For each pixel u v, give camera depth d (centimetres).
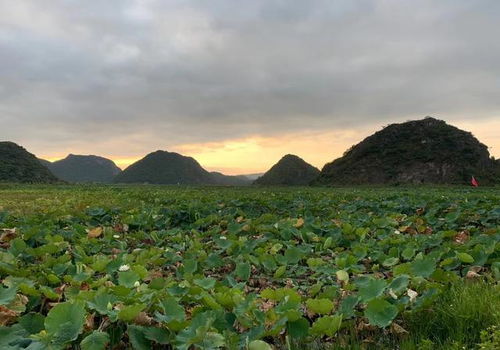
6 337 339
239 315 388
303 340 385
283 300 418
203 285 488
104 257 641
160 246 887
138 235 929
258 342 325
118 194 2494
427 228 1055
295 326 376
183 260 656
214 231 972
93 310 407
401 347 377
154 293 431
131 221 1095
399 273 534
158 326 393
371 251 753
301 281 613
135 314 368
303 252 721
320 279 600
